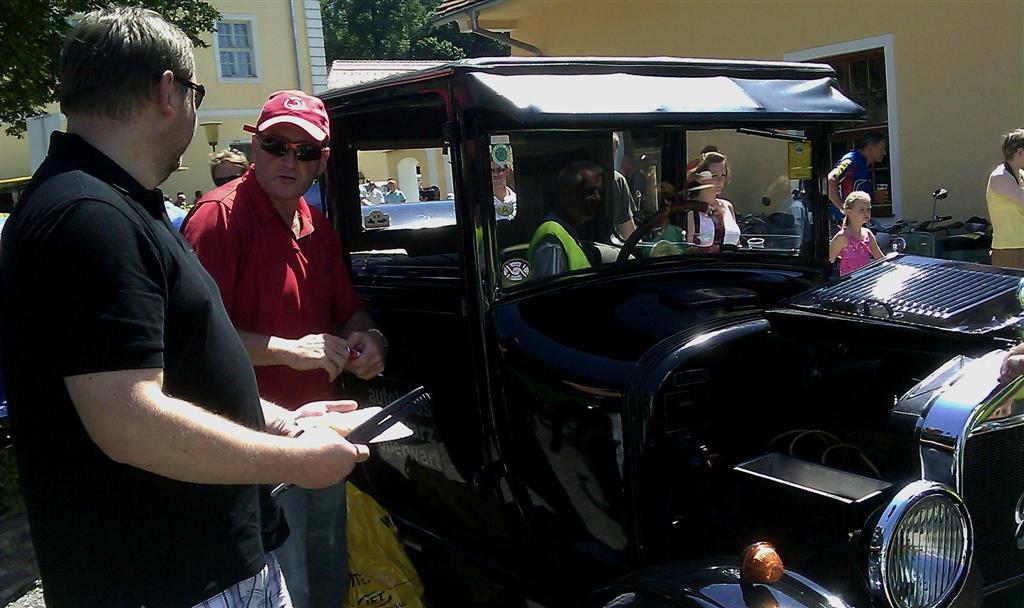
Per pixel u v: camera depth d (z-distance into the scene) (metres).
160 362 1.50
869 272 2.78
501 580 2.69
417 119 2.92
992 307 2.36
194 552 1.63
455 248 3.46
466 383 2.58
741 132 2.97
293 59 21.22
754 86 2.76
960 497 1.96
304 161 2.61
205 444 1.52
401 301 2.83
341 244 3.08
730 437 2.42
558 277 2.63
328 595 2.60
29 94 5.27
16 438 1.57
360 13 49.31
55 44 5.23
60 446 1.53
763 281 2.97
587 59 2.53
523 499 2.50
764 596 1.86
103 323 1.44
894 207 8.24
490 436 2.49
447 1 12.37
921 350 2.29
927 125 7.86
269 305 2.62
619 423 2.29
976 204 7.62
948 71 7.63
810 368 2.46
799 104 2.77
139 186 1.61
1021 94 7.18
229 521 1.69
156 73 1.62
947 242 6.83
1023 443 2.15
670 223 2.89
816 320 2.44
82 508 1.56
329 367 2.52
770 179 3.07
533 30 11.76
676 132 2.82
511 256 2.52
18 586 3.69
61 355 1.45
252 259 2.60
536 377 2.41
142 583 1.60
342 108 2.93
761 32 9.05
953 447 1.99
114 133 1.62
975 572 2.04
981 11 7.33
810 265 3.21
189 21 6.14
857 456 2.28
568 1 10.99
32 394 1.52
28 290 1.48
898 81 8.01
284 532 2.01
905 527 1.85
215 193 2.65
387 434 2.09
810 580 1.94
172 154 1.70
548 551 2.53
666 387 2.29
